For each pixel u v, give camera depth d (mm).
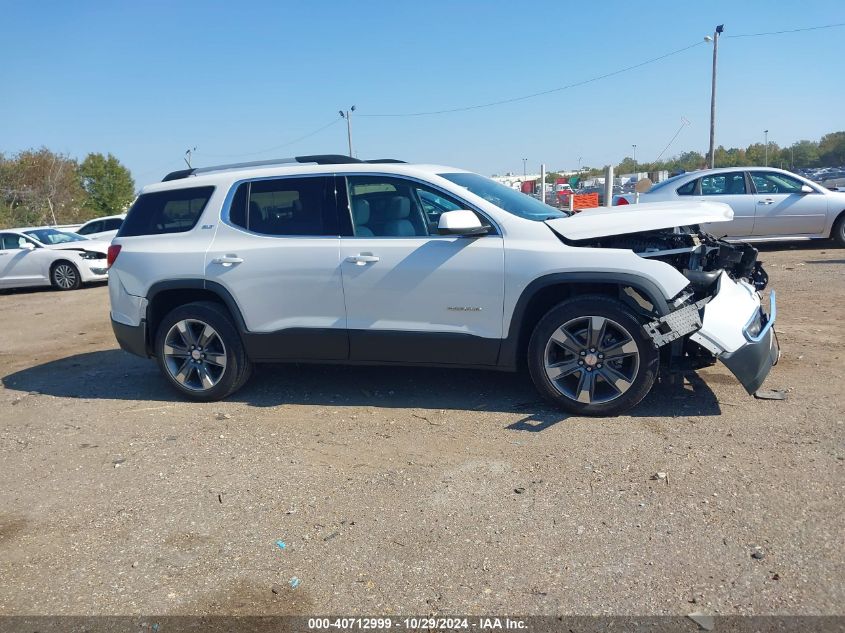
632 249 5012
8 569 3406
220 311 5523
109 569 3361
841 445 4188
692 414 4801
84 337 9062
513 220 4883
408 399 5445
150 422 5324
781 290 8977
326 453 4539
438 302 4961
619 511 3602
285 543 3500
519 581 3084
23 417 5664
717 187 12742
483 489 3922
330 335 5234
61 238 16359
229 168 5867
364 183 5234
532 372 4883
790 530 3336
